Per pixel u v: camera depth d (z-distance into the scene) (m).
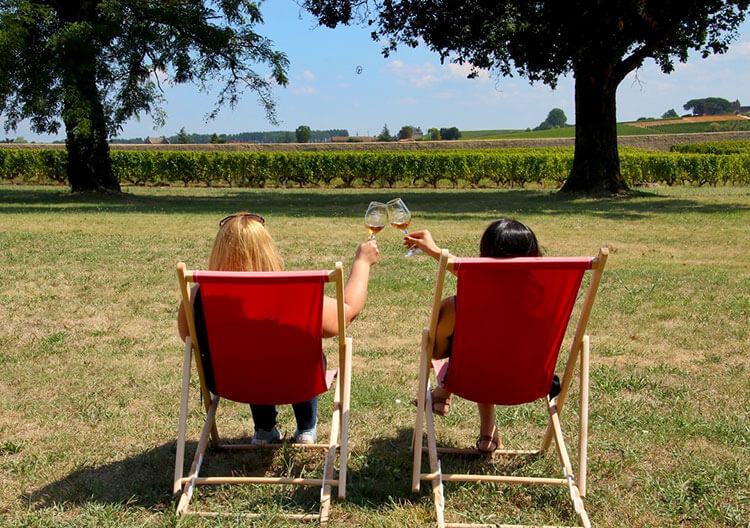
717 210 15.77
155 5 19.58
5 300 6.25
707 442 3.36
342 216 14.73
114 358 4.70
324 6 19.36
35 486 2.88
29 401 3.88
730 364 4.59
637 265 8.45
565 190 20.53
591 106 19.67
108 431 3.48
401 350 4.96
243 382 2.76
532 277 2.51
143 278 7.33
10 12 17.09
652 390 4.09
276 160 30.14
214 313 2.57
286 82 20.84
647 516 2.64
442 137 122.00
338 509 2.67
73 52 17.53
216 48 19.53
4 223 12.44
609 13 16.94
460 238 10.88
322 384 2.84
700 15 18.78
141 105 18.91
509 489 2.84
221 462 3.14
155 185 30.67
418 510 2.67
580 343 2.79
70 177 21.19
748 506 2.71
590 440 3.37
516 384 2.79
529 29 19.17
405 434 3.48
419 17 19.11
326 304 2.82
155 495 2.78
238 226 2.79
